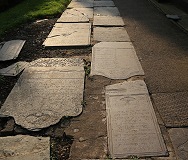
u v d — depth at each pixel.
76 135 2.69
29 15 6.70
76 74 3.78
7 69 4.07
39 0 8.45
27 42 5.15
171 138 2.59
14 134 2.74
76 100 3.20
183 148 2.47
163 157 2.39
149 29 5.62
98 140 2.62
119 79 3.66
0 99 3.34
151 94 3.30
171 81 3.58
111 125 2.78
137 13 6.89
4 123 2.91
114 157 2.40
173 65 4.02
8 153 2.45
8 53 4.57
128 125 2.77
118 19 6.37
